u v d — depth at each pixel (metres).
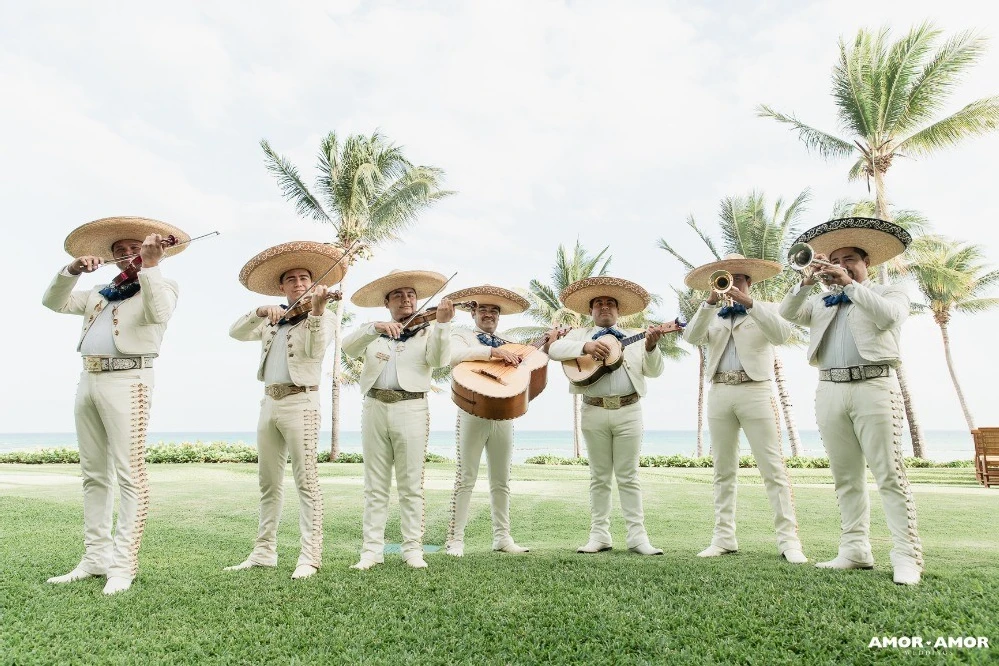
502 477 5.38
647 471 15.77
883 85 19.16
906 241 4.14
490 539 6.15
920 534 5.56
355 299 5.41
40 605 3.38
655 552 4.93
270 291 5.05
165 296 3.97
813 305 4.35
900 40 18.98
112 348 4.01
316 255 4.59
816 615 3.09
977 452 11.68
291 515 7.01
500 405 4.66
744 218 23.66
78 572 4.02
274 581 3.90
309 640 2.96
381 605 3.41
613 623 3.09
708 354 5.14
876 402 3.91
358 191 20.92
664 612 3.20
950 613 3.03
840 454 4.14
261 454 4.47
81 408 4.04
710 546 4.91
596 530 5.28
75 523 5.88
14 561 4.32
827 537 5.68
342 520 6.75
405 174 21.81
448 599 3.48
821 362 4.25
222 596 3.58
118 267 4.22
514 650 2.86
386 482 4.67
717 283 4.60
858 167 20.55
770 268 5.12
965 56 18.00
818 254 3.95
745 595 3.42
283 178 21.12
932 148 19.42
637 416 5.29
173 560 4.65
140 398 4.04
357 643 2.94
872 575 3.80
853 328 4.02
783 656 2.72
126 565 3.79
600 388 5.33
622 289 5.56
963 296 26.62
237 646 2.90
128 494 3.89
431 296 5.11
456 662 2.77
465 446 5.32
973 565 4.06
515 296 5.76
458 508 5.30
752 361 4.87
